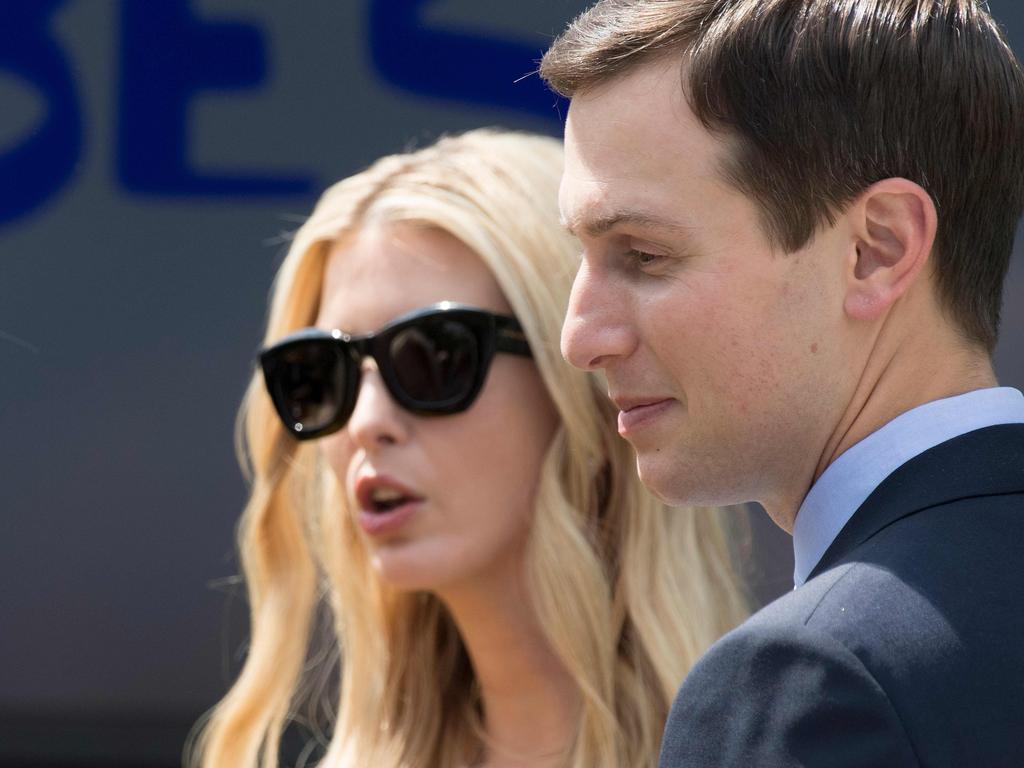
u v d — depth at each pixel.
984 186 3.75
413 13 10.65
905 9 3.72
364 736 6.64
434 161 6.32
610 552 6.15
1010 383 9.85
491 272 6.03
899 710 2.89
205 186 10.76
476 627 6.09
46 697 10.71
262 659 7.00
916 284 3.65
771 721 3.00
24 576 10.74
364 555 6.71
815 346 3.57
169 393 10.71
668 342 3.63
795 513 3.83
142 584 10.71
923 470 3.46
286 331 6.52
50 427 10.76
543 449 6.01
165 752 10.62
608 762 5.74
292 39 10.75
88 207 10.80
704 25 3.67
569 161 3.85
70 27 10.83
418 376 5.85
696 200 3.58
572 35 3.90
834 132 3.56
